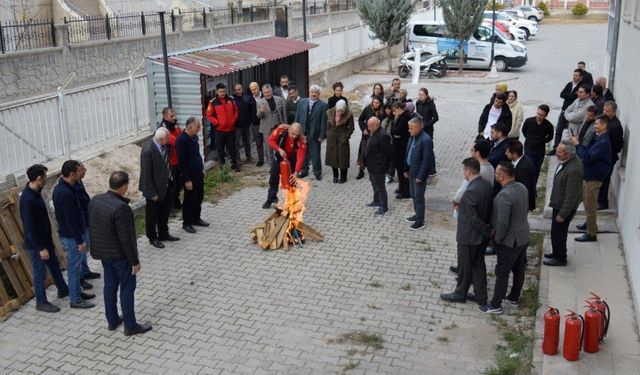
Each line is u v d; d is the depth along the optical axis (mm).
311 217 10859
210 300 8047
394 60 32219
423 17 39000
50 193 9992
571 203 8242
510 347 6934
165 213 9758
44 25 16422
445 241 9844
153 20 21547
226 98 12977
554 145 14297
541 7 56344
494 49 27000
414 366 6617
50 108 10500
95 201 6984
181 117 13164
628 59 11547
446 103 21047
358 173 13125
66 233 7648
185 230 10273
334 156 12367
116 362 6754
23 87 15461
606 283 8188
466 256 7645
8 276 7945
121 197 7043
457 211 7914
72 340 7199
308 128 12719
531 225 10320
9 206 8344
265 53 15523
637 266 7656
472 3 25531
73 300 7906
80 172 7723
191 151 10016
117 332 7348
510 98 11453
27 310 7879
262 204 11516
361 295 8133
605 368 6355
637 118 9008
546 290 8109
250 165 13875
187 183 10000
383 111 12359
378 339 7105
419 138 9938
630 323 7207
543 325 7230
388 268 8922
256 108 13367
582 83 13602
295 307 7844
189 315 7684
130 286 7156
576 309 7547
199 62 13414
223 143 13156
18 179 9742
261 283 8492
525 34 39281
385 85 24547
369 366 6621
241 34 25406
